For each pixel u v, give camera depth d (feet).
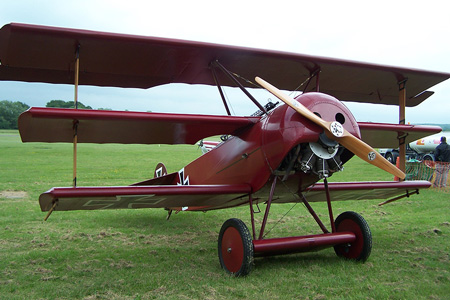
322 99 14.12
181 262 15.42
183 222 23.79
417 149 66.90
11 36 14.02
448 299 11.30
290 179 15.12
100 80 19.01
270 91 14.26
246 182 16.29
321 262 15.35
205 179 19.70
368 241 14.92
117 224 22.71
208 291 11.99
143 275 13.60
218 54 16.58
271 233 20.76
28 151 89.40
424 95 22.04
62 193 13.26
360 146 13.70
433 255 16.06
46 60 16.47
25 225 21.74
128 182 40.32
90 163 63.67
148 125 15.05
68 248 17.37
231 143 17.28
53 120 13.76
